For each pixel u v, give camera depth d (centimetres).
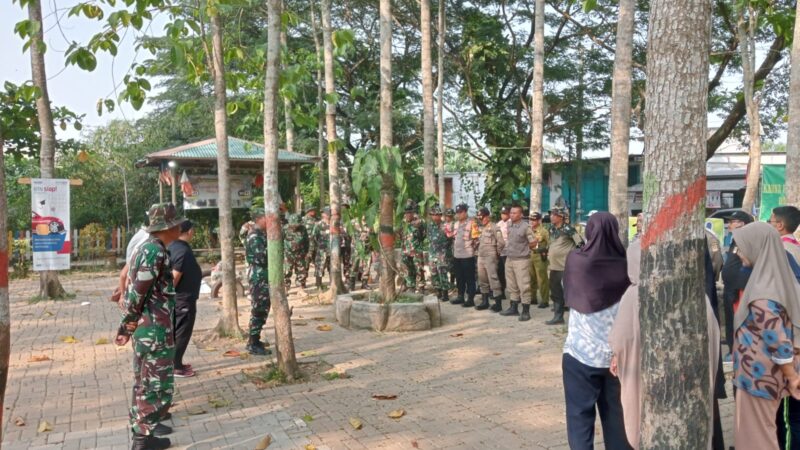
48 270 1219
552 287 945
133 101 653
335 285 1199
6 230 289
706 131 228
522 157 2112
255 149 1809
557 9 2117
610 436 375
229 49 848
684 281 226
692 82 223
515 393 597
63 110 1462
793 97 620
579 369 373
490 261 1066
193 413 549
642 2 1928
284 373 654
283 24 790
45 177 1204
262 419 531
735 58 1848
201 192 1792
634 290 343
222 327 855
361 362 732
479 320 995
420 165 2473
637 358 337
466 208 1142
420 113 2439
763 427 355
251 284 766
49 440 489
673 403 228
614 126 802
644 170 237
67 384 650
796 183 620
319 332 912
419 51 2362
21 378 671
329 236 1328
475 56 2189
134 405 458
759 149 1089
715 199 2198
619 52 795
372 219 942
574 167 2466
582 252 376
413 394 600
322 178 1831
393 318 910
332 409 558
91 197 2245
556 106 2348
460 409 552
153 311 458
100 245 1928
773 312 343
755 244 356
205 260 1841
